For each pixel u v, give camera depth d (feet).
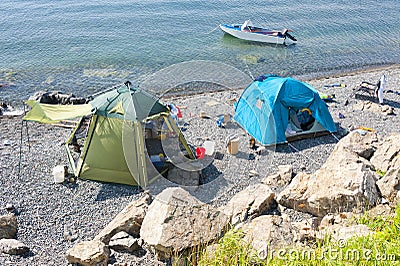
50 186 40.34
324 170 33.55
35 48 98.27
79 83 78.95
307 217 31.68
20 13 131.85
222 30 108.06
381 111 58.39
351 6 145.48
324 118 50.39
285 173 40.73
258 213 31.76
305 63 91.56
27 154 46.78
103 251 27.55
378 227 23.40
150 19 125.70
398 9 142.31
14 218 34.09
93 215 36.32
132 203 33.68
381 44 105.50
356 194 29.32
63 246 32.01
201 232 26.89
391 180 29.89
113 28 116.06
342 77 80.23
